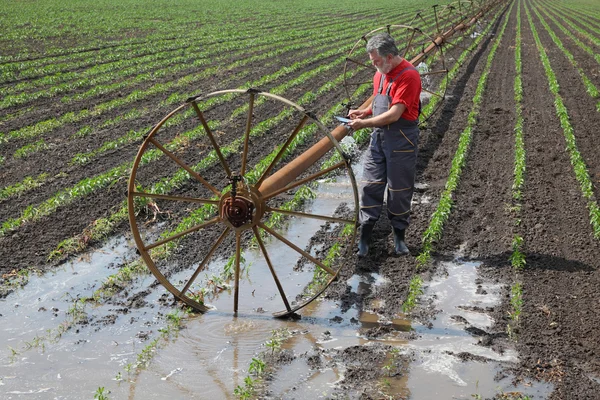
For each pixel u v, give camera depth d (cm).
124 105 1439
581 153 1105
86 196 869
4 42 2398
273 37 2848
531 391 475
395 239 709
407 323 577
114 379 490
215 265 692
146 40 2609
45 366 503
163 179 922
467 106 1473
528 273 664
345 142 1127
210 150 1098
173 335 554
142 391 477
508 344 539
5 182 923
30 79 1758
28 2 4019
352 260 698
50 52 2203
